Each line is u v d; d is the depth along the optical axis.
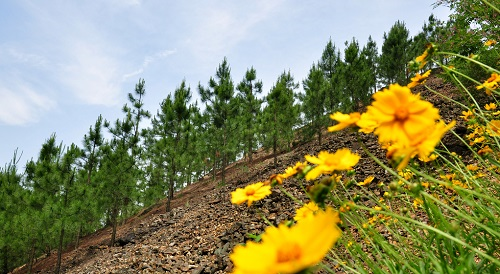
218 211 10.00
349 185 1.66
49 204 10.80
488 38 4.89
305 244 0.59
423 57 1.65
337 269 2.79
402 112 0.95
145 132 18.80
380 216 2.10
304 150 14.49
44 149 15.54
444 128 0.89
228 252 6.48
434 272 1.32
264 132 15.84
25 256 13.84
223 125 16.17
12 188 14.52
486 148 2.02
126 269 7.47
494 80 1.80
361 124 1.07
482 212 1.36
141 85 20.64
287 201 7.79
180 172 16.27
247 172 15.56
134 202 13.22
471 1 5.24
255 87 20.86
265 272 0.59
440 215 1.16
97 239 14.41
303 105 16.47
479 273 1.21
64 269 10.77
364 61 18.11
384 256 1.48
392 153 1.11
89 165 15.33
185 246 7.91
